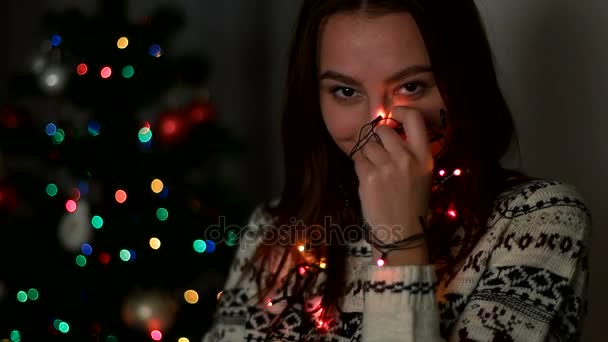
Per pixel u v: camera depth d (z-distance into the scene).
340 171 1.30
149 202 2.05
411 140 1.05
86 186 2.06
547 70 1.80
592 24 1.68
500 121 1.21
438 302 1.11
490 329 1.01
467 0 1.16
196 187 2.12
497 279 1.06
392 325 1.00
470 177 1.14
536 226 1.08
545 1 1.79
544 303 1.02
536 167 1.85
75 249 2.05
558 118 1.78
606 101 1.66
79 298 2.02
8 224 2.09
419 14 1.07
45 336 2.05
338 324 1.23
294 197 1.34
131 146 2.04
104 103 2.01
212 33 3.11
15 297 2.07
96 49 2.01
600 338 1.72
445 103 1.11
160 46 2.08
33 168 2.48
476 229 1.12
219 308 1.42
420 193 1.04
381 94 1.10
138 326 2.03
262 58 3.06
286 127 1.32
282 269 1.35
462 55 1.12
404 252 1.03
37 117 2.86
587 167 1.72
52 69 2.04
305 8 1.21
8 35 3.16
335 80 1.12
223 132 2.12
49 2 3.16
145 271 2.01
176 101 2.13
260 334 1.32
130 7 3.09
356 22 1.08
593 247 1.72
